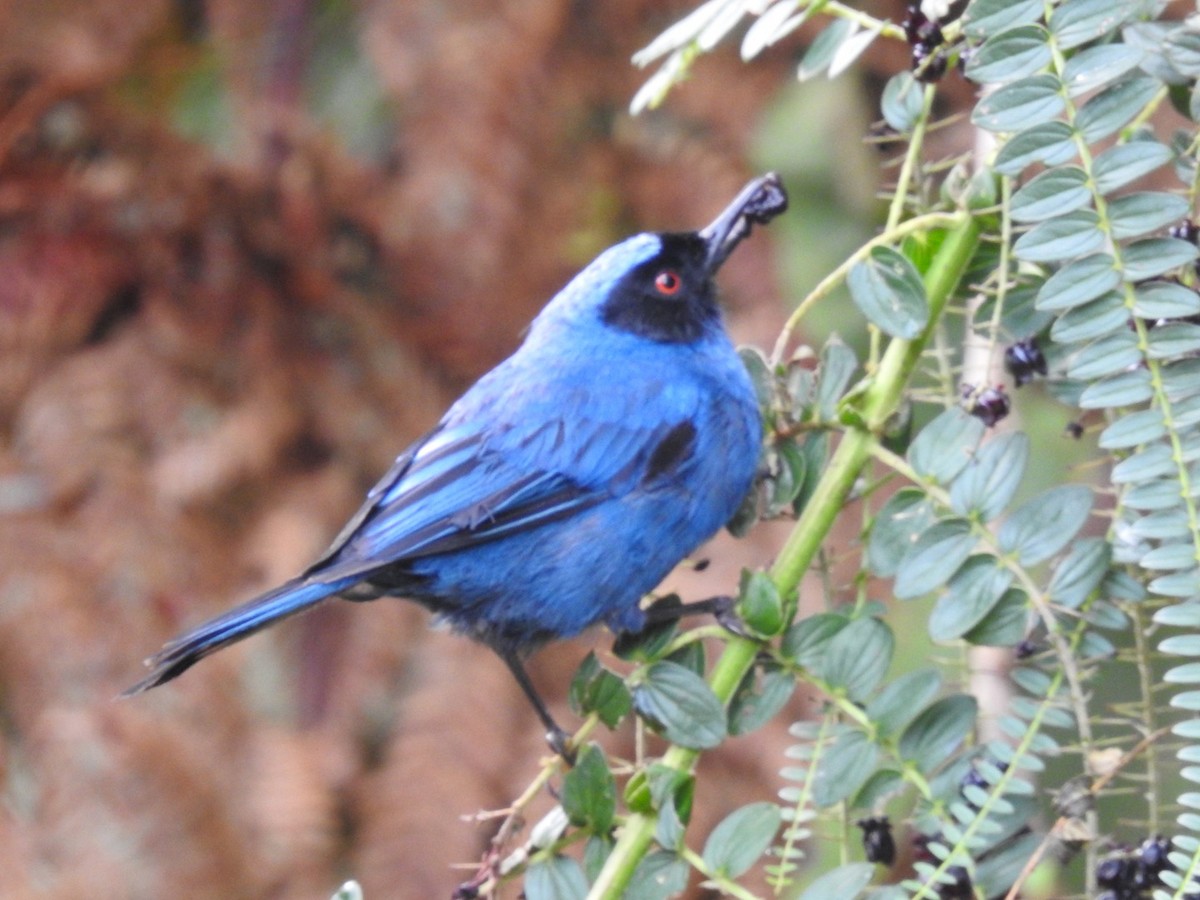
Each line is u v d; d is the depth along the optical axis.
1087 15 6.24
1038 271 6.98
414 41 12.15
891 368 7.08
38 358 12.05
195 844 11.05
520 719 11.57
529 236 12.13
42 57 11.76
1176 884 5.31
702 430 9.52
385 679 11.84
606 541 9.48
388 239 12.14
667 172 12.13
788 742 11.10
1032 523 6.42
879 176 11.77
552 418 9.58
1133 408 7.09
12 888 10.91
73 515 11.79
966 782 6.39
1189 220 6.46
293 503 12.03
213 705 11.51
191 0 12.46
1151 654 6.29
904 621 10.36
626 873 6.55
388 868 11.06
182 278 12.20
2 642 11.58
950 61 7.12
